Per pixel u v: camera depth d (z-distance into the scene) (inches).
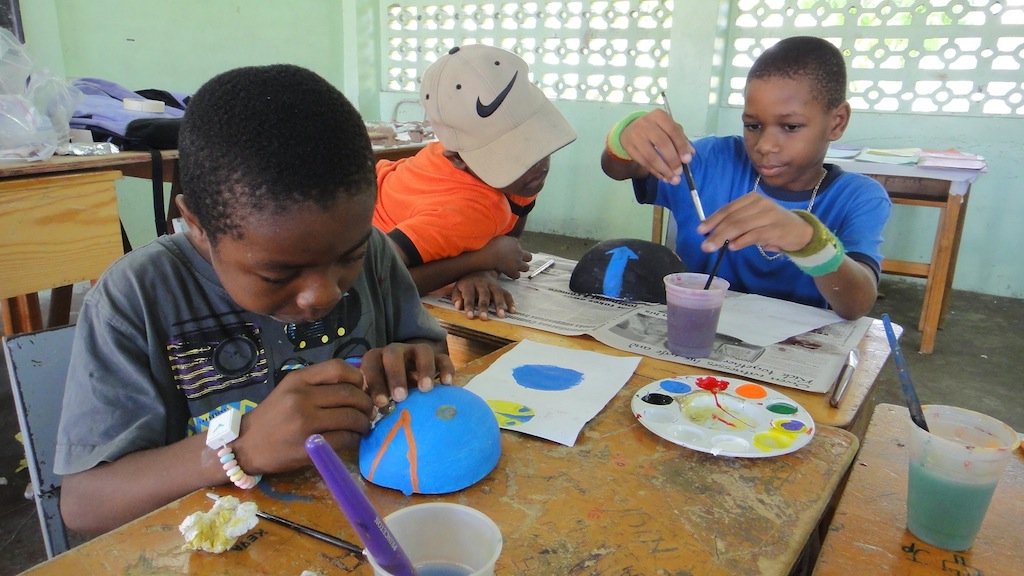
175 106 101.9
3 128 60.7
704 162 63.2
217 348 31.5
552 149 55.7
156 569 20.7
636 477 26.3
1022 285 138.8
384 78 189.3
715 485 25.9
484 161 54.4
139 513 25.7
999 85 131.7
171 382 30.3
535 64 173.2
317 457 15.3
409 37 183.9
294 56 167.8
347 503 15.5
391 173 63.0
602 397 33.3
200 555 21.4
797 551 22.3
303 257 23.8
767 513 24.1
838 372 37.6
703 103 151.0
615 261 50.7
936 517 23.2
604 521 23.5
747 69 152.6
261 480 25.6
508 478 26.1
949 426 26.0
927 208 143.5
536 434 29.3
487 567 17.4
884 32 137.7
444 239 51.4
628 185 169.2
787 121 51.9
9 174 58.4
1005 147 133.6
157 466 25.6
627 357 39.0
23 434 33.0
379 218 60.0
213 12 146.3
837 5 140.5
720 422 30.6
